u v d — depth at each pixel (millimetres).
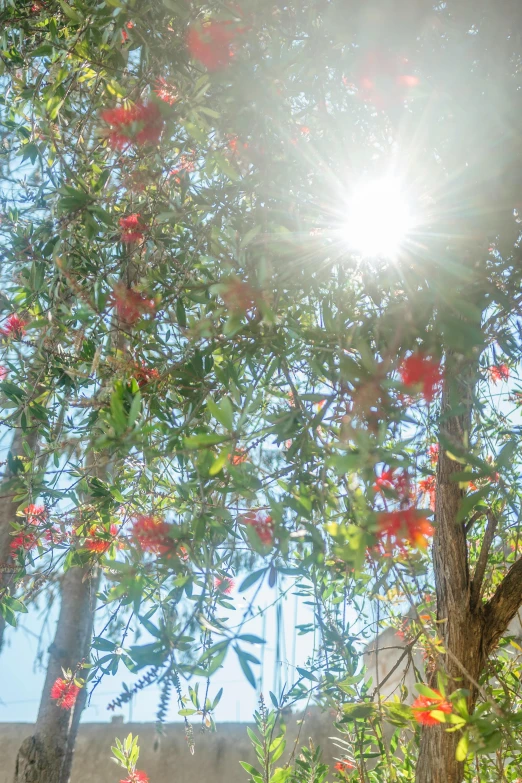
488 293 1678
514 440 1542
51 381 2238
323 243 1739
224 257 1715
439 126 1729
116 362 1850
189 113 1763
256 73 1725
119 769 5648
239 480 1418
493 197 1666
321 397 1646
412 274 1653
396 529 1375
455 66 1688
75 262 2053
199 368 1831
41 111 2086
